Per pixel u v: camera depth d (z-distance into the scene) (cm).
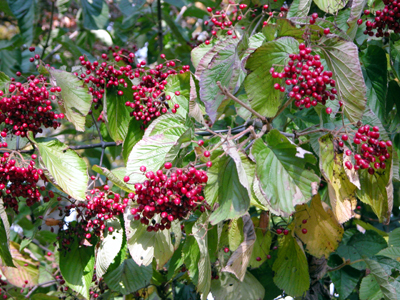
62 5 157
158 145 77
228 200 73
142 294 106
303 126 97
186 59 135
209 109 78
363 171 77
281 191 73
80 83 85
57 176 80
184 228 87
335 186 76
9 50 140
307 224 86
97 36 160
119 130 89
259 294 91
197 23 189
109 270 87
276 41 73
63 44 129
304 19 82
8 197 81
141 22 163
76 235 84
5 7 139
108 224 84
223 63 78
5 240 83
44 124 84
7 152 81
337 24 88
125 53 100
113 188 99
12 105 81
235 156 70
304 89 72
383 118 90
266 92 76
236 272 79
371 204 78
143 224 79
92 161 146
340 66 73
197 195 73
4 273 117
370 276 93
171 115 79
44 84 83
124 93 88
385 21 84
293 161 73
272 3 102
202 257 79
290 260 88
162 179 71
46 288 122
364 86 72
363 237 95
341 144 75
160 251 79
